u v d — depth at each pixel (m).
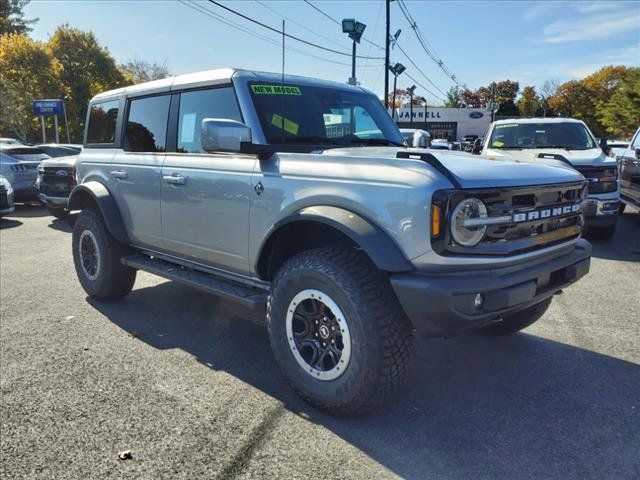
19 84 30.66
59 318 4.87
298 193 3.22
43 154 14.09
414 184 2.77
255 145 3.40
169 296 5.60
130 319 4.86
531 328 4.65
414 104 68.12
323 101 4.14
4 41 32.38
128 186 4.73
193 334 4.50
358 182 2.98
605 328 4.64
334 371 3.03
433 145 5.07
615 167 8.10
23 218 12.04
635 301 5.41
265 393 3.44
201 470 2.62
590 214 8.04
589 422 3.10
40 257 7.62
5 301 5.39
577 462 2.71
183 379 3.63
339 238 3.40
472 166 3.01
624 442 2.89
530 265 3.11
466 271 2.82
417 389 3.51
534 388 3.53
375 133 4.42
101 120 5.36
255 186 3.48
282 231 3.36
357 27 15.52
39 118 32.22
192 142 4.16
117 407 3.23
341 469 2.64
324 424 3.06
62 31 36.59
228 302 5.40
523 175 3.08
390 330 2.85
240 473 2.60
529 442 2.89
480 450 2.81
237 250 3.70
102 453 2.76
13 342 4.27
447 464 2.68
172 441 2.87
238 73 3.84
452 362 3.94
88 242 5.30
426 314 2.73
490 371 3.79
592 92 89.06
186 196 4.06
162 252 4.60
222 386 3.53
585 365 3.89
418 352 4.12
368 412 3.08
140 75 56.53
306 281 3.10
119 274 5.14
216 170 3.79
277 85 3.94
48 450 2.78
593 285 6.01
